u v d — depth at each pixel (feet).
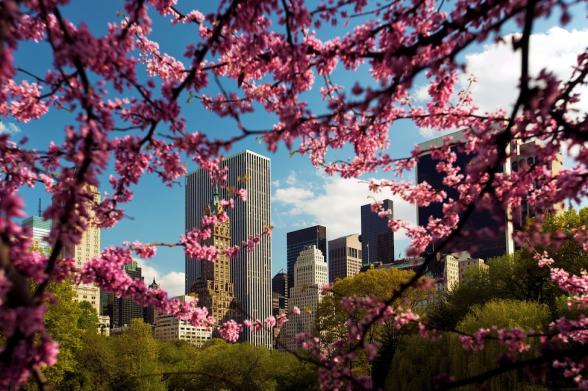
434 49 15.70
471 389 55.88
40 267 11.25
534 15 9.46
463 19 13.07
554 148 17.03
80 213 11.73
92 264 16.51
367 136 19.26
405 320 16.81
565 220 129.08
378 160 22.65
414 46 13.70
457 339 94.27
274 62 17.08
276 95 18.40
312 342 16.07
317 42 17.80
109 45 12.84
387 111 17.33
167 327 542.16
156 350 189.47
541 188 17.71
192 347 300.40
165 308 18.13
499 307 114.11
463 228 12.21
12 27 11.51
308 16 14.48
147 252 17.71
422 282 12.51
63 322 106.63
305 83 17.16
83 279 16.40
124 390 150.10
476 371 80.74
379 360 63.57
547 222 129.18
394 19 15.26
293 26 15.14
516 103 10.46
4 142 14.32
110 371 147.23
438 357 98.63
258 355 172.24
